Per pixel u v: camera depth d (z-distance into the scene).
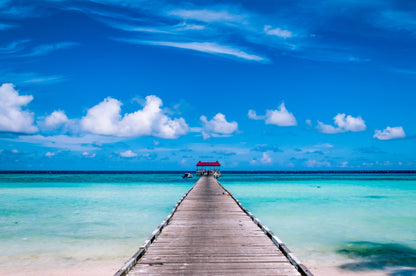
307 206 22.22
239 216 12.14
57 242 11.95
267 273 5.71
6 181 57.69
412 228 14.50
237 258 6.62
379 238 12.63
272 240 8.12
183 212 13.20
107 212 19.30
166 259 6.53
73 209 20.53
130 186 44.62
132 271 5.78
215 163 83.12
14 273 8.66
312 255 10.39
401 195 30.70
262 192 34.59
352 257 10.16
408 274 8.60
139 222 16.03
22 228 14.39
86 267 9.18
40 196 28.91
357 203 23.92
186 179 71.12
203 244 7.79
